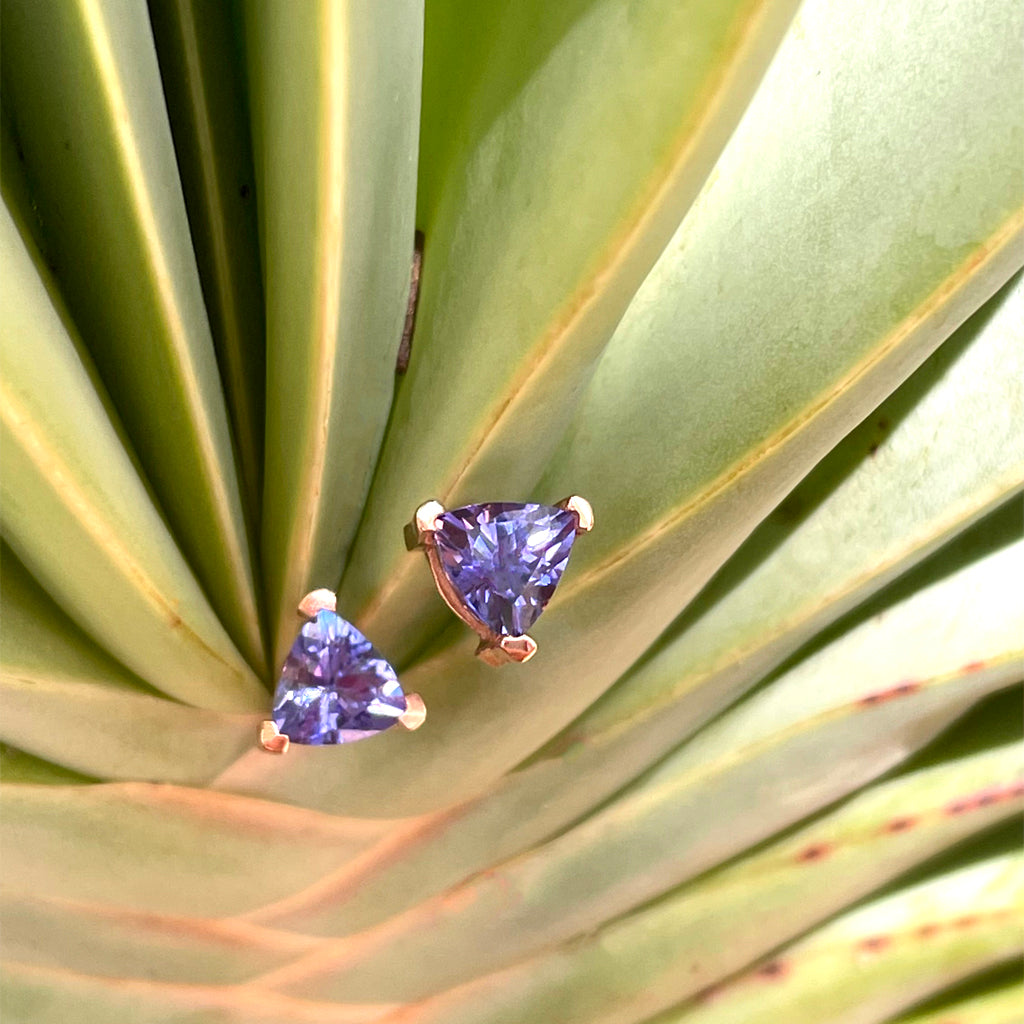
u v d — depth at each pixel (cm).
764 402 7
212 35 7
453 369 7
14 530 6
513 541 7
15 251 6
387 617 7
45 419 6
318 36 6
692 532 7
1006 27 7
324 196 6
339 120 6
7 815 7
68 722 7
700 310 7
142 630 7
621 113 6
